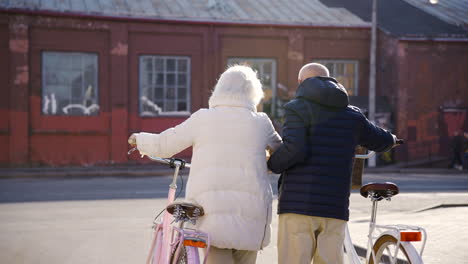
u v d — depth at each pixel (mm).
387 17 26312
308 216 3916
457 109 24234
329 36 24812
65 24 22172
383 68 24797
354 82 25281
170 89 23516
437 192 14406
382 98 24672
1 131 21688
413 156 24000
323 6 26953
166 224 4168
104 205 11828
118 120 22781
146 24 22984
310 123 3957
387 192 4066
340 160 3963
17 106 21766
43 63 22109
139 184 16438
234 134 3918
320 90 3941
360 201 12617
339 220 3965
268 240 3959
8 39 21656
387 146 4273
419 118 24047
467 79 24344
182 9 24078
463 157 23453
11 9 21422
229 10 24672
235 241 3748
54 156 22312
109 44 22672
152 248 4301
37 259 6934
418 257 3611
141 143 3963
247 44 24156
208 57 23719
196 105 23750
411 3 28859
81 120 22531
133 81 23031
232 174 3844
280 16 24812
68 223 9570
